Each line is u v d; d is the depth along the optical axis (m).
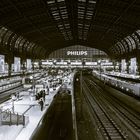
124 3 44.12
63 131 26.34
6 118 22.33
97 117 34.16
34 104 31.42
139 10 45.41
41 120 25.59
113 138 23.62
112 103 48.75
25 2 44.69
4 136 18.94
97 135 24.58
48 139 23.56
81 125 28.59
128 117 33.53
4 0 41.91
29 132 20.62
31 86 44.38
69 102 47.91
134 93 44.44
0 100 36.25
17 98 34.94
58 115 35.22
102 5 48.72
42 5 49.03
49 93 45.09
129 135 24.45
